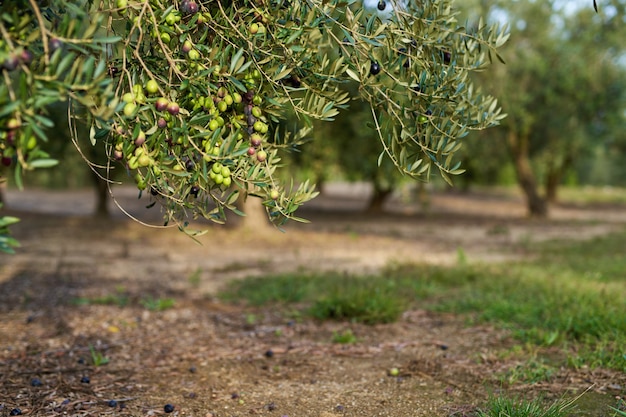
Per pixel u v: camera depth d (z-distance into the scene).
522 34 18.67
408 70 2.98
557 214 26.38
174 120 2.56
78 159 16.47
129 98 2.33
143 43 2.66
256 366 4.91
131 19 2.50
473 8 16.83
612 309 5.78
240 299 7.77
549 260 11.09
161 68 2.66
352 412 3.88
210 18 2.69
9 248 2.02
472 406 3.89
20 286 8.50
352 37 2.81
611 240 14.95
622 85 19.14
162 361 5.05
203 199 2.74
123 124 2.36
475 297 7.32
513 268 9.71
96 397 4.13
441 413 3.81
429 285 8.39
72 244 13.91
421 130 3.03
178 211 2.77
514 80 18.67
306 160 17.09
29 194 34.97
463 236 16.84
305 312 6.90
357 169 18.44
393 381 4.48
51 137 14.20
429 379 4.50
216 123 2.66
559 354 4.98
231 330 6.16
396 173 18.09
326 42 3.09
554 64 19.05
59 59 1.95
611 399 3.91
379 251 13.27
